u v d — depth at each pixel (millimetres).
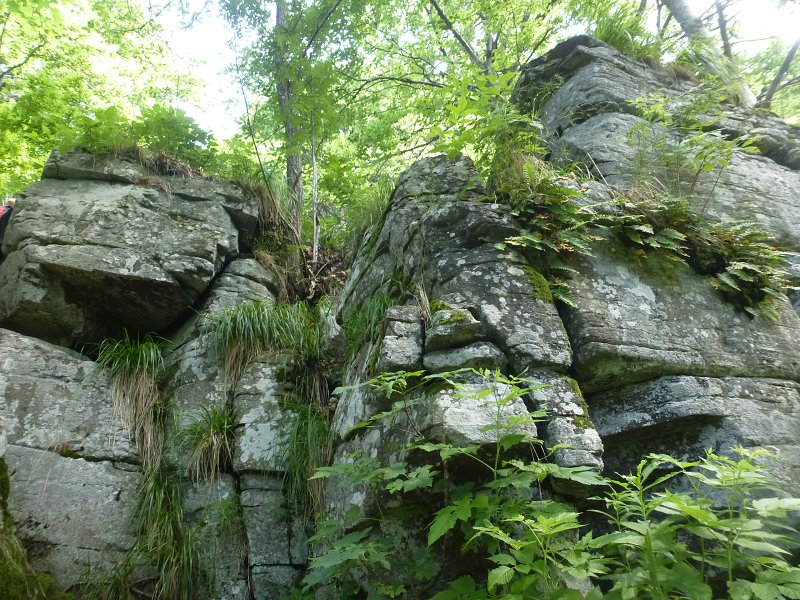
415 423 2723
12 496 3525
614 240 3533
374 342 3488
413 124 9336
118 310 5055
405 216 3998
